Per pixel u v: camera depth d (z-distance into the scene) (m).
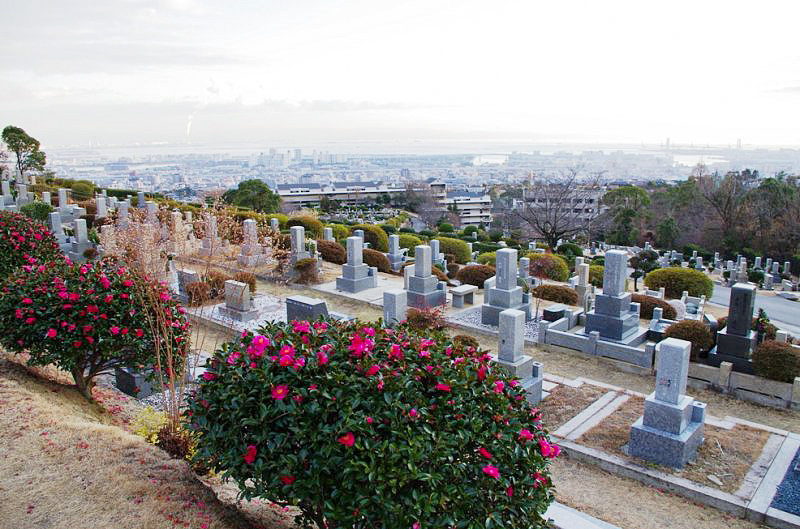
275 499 4.76
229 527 5.43
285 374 4.79
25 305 7.79
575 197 42.97
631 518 7.70
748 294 12.18
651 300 17.83
